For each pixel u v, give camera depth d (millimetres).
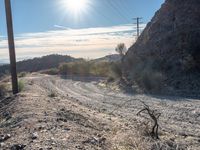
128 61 52625
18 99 22484
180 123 18578
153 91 36656
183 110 23000
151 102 28250
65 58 164875
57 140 10312
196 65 39875
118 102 29672
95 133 12898
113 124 17094
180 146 12797
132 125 16984
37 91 35875
